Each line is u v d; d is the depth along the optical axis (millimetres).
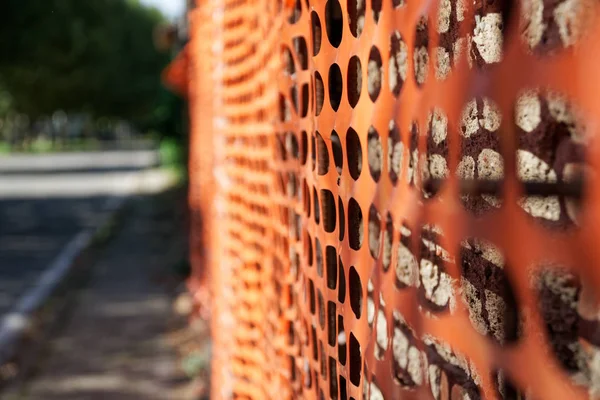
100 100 65375
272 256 2518
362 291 1497
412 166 1328
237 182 3416
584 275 810
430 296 1285
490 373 1038
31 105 60094
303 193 1967
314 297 1891
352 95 1607
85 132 90250
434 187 1288
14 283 11477
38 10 31766
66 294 10281
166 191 25203
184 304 8844
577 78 804
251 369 3080
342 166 1582
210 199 4988
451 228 1141
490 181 1062
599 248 771
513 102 942
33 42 33094
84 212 21969
